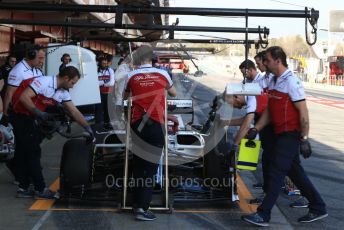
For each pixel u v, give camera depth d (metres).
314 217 5.20
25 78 5.75
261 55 5.65
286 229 5.02
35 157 5.72
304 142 4.96
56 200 5.85
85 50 10.44
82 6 6.34
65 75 5.44
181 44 6.25
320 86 52.47
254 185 6.74
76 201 5.82
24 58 5.83
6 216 5.25
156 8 6.36
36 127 5.64
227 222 5.19
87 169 5.48
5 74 8.66
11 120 5.67
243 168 5.34
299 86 4.91
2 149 7.37
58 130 5.61
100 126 6.21
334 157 9.19
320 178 7.40
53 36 12.97
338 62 58.19
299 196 6.32
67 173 5.46
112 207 5.62
